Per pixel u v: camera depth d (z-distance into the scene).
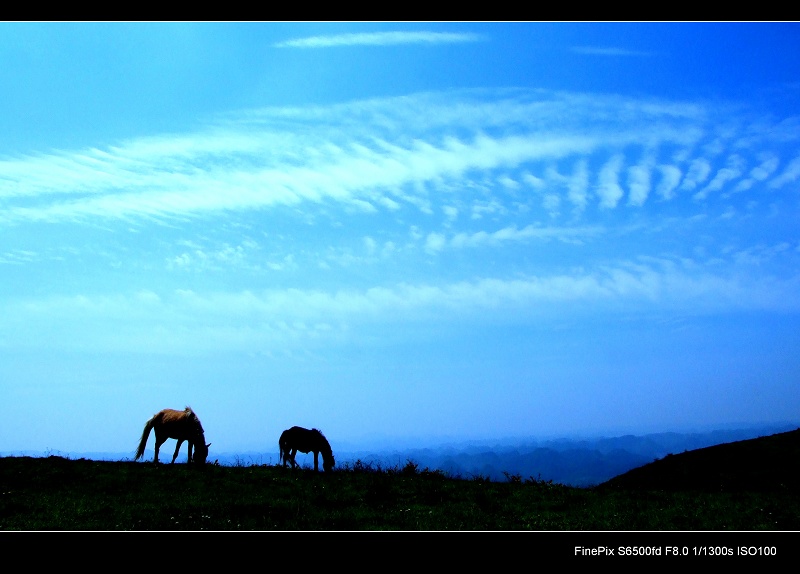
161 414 26.83
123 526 16.34
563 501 20.95
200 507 18.59
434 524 17.34
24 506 18.09
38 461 23.83
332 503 19.92
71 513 17.50
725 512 19.56
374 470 26.98
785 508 20.31
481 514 18.70
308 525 17.00
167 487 21.23
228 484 21.91
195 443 25.59
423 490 21.89
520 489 23.09
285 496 20.56
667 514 19.09
